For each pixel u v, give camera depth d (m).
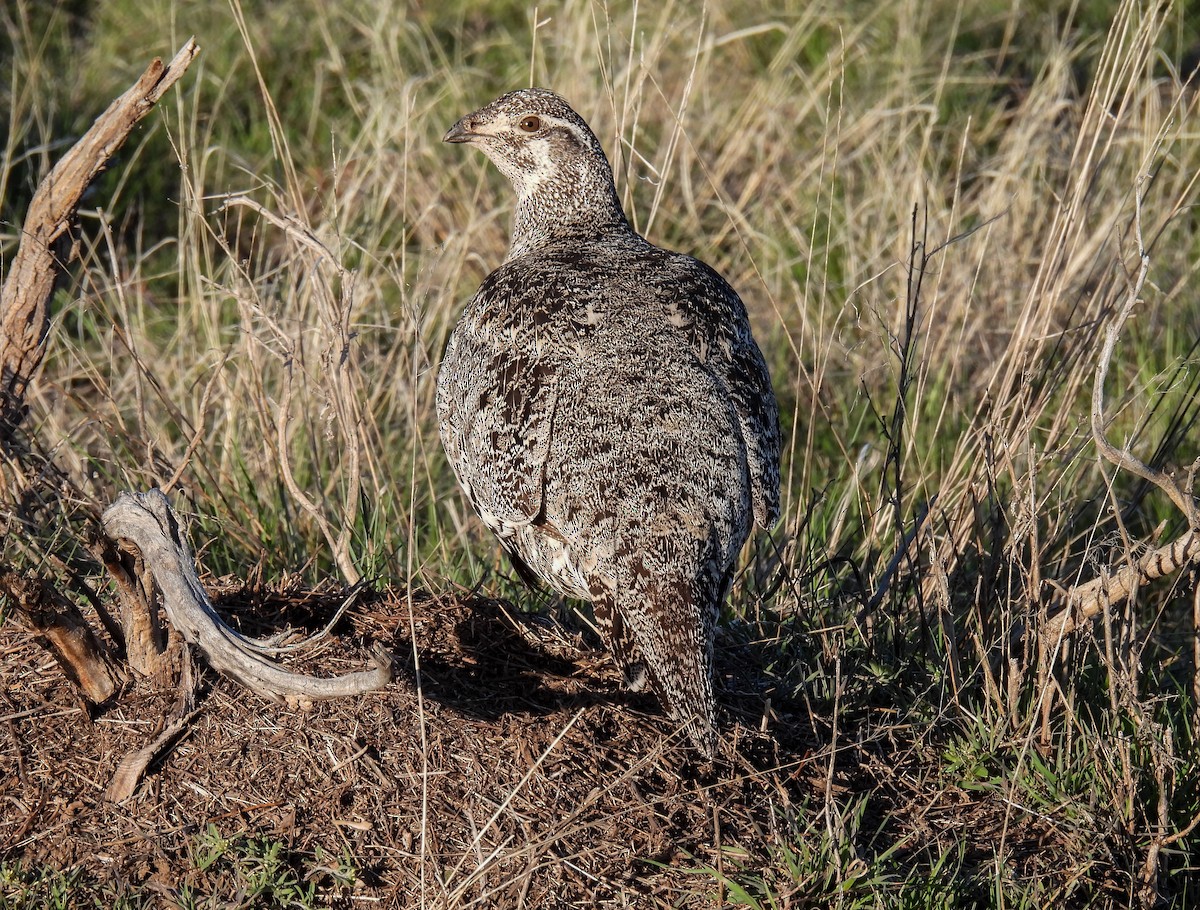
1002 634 8.80
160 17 18.53
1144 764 7.91
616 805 7.27
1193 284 14.44
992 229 13.50
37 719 7.41
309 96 17.73
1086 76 17.88
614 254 8.75
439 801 7.10
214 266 14.94
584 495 7.43
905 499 10.75
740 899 6.75
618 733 7.76
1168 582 11.11
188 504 10.16
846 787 7.82
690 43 18.28
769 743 7.99
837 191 15.94
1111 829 7.41
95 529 7.14
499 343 8.05
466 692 7.89
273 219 9.14
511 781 7.27
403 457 11.70
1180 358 10.18
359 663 7.78
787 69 17.89
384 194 13.36
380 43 16.89
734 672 8.75
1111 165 14.12
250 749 7.22
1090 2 19.47
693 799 7.39
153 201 15.88
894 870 7.18
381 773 7.16
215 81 16.25
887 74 17.95
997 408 9.52
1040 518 10.43
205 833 6.82
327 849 6.82
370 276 13.52
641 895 6.82
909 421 12.20
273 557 10.14
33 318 9.05
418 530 11.05
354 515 9.36
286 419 9.06
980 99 17.69
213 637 6.88
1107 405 12.72
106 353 12.73
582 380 7.64
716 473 7.46
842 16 18.62
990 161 15.45
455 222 14.85
